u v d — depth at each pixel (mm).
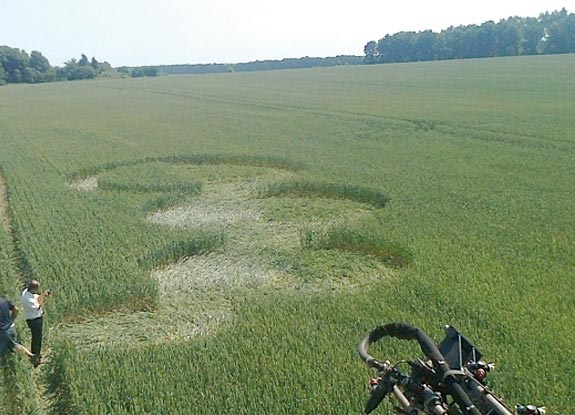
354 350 9977
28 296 10891
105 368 9891
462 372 4168
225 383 9219
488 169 26297
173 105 68125
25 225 19438
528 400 8133
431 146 32938
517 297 12023
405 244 16125
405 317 11336
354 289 13828
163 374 9602
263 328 11266
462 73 98375
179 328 12500
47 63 175875
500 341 10188
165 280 15414
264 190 24562
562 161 27438
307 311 12086
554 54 152500
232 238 18828
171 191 24578
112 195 23875
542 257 14711
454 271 13750
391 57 193625
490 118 43125
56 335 11836
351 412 8047
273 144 35562
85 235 18203
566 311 11336
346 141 35844
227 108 61594
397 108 52875
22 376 9898
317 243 17531
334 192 23703
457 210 19656
